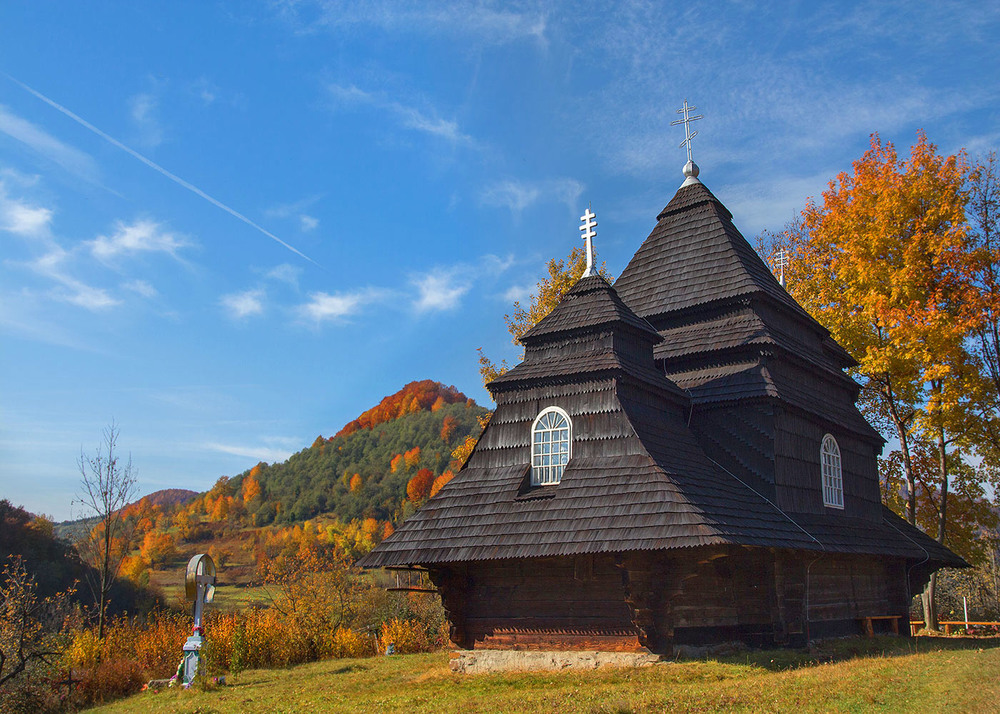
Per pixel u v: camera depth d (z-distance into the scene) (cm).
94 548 3450
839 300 3425
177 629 2453
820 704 1162
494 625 1881
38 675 2000
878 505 2580
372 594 4022
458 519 1892
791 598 1838
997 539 3338
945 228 2958
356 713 1397
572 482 1816
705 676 1486
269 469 15388
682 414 2119
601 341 1991
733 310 2253
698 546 1494
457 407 15012
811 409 2178
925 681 1305
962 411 2861
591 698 1327
